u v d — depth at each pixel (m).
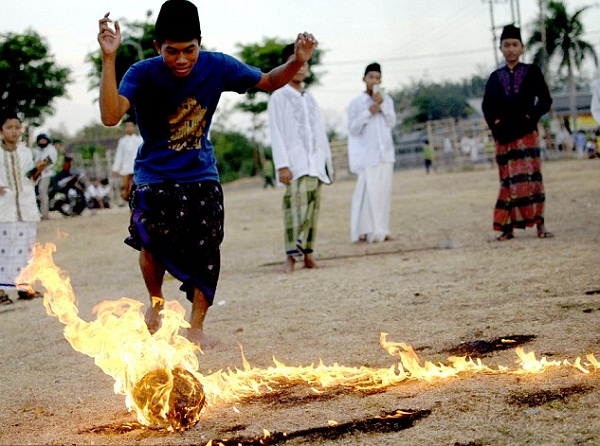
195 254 4.44
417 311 5.14
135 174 4.43
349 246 9.59
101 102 3.93
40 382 4.12
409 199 17.38
